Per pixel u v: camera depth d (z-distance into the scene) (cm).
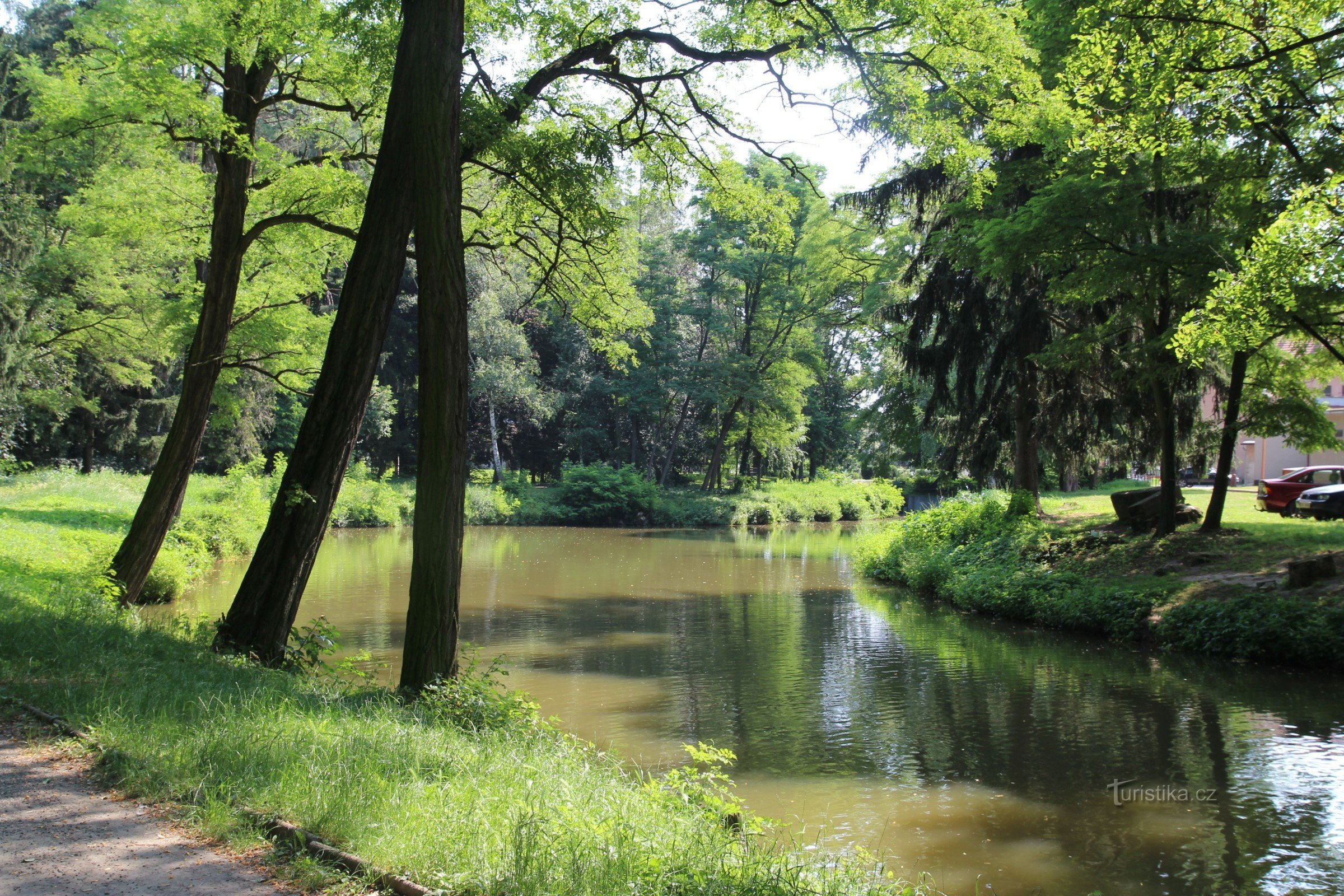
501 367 4688
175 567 1780
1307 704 1070
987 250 1694
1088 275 1620
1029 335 2145
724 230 4859
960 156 1195
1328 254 1044
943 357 2234
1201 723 1004
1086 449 2353
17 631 723
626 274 1419
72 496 2667
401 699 757
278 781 434
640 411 5303
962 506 2434
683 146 1278
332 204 1304
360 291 959
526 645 1499
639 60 1202
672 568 2695
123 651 726
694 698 1144
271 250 1516
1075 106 1461
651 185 1385
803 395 5562
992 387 2255
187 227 1475
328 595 1983
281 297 1772
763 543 3647
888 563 2427
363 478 4444
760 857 444
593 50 1105
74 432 3469
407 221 958
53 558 1421
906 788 814
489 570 2591
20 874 337
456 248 845
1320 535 1750
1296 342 1769
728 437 5634
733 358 4981
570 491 4731
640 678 1259
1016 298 2194
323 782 433
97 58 1295
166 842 377
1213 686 1175
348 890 340
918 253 2434
